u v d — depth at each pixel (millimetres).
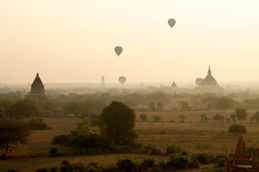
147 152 56125
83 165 42844
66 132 78500
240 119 104375
